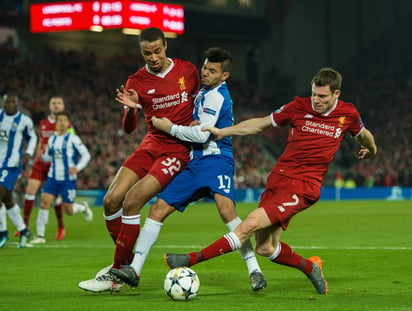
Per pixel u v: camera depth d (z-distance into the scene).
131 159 17.56
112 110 84.38
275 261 16.80
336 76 16.11
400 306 14.62
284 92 105.19
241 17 98.50
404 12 113.19
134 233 16.81
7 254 26.12
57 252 26.86
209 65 17.00
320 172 16.62
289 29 107.00
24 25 86.81
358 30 111.69
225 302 15.33
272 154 92.81
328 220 44.47
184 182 17.02
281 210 16.11
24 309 14.48
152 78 17.66
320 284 16.66
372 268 21.50
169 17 84.88
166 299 15.82
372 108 102.69
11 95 27.25
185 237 33.91
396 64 111.19
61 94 83.06
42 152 33.31
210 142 17.16
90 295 16.55
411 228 37.78
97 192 66.94
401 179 85.94
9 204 28.17
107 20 81.12
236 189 74.62
